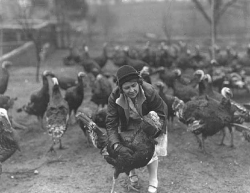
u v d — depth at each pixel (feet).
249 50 36.91
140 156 15.51
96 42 67.46
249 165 20.44
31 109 25.50
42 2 64.54
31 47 53.01
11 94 35.01
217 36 62.59
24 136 24.88
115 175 16.03
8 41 55.16
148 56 41.06
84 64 38.50
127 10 67.36
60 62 53.72
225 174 19.62
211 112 20.84
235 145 22.76
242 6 59.52
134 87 14.92
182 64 37.55
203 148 21.71
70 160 21.58
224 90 21.07
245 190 18.19
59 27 67.87
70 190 18.53
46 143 23.82
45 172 20.31
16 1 57.26
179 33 62.23
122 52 43.62
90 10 75.97
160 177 19.42
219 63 38.91
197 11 61.11
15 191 18.57
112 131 15.80
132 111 15.75
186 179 19.22
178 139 23.82
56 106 21.99
